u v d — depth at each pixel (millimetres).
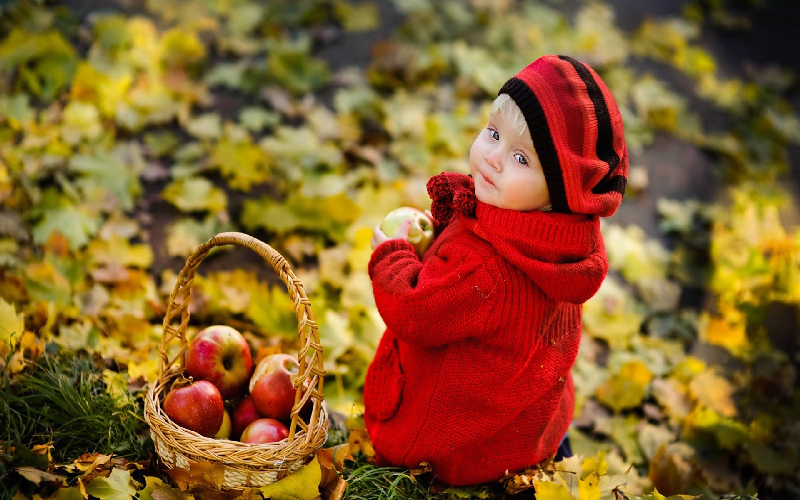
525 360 1939
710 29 5375
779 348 3219
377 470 2113
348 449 2145
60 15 3861
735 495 2256
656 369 2949
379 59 4211
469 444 2012
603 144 1818
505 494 2109
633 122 4348
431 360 1982
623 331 3115
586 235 1851
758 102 4750
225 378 2080
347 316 2846
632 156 4152
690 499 2197
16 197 2941
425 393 1995
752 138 4469
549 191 1808
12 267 2672
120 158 3303
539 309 1892
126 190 3180
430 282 1877
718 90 4773
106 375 2299
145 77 3723
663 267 3518
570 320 2057
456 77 4359
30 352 2309
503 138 1823
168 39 3906
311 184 3436
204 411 1924
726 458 2627
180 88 3729
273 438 1945
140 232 3072
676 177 4098
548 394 2039
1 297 2350
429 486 2102
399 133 3820
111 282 2770
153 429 1913
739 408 2871
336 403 2541
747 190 4102
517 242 1830
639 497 2156
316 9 4480
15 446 1985
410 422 2045
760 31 5453
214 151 3447
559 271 1812
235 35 4195
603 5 5359
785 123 4641
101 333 2543
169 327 2039
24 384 2199
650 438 2611
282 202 3377
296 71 4027
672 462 2438
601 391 2781
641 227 3736
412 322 1884
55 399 2156
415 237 2061
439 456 2033
